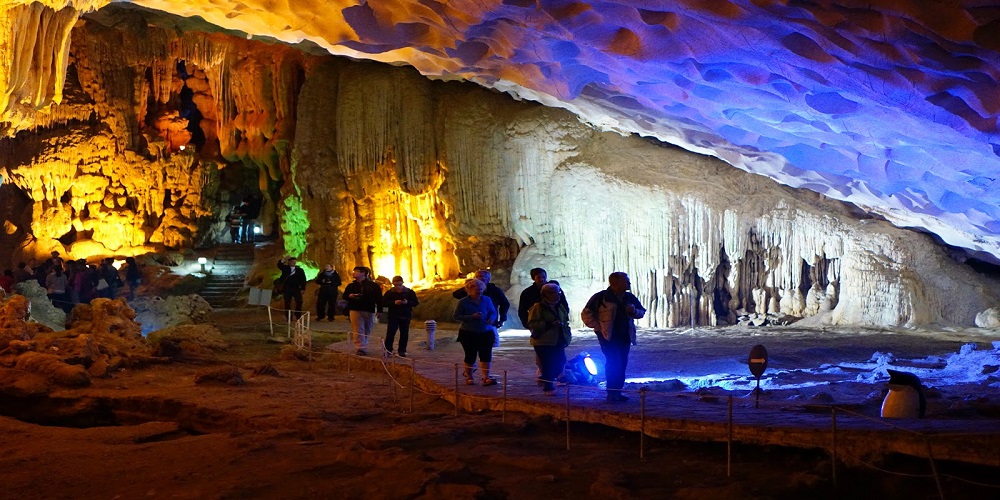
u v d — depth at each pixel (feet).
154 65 86.69
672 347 49.67
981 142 26.96
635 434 23.32
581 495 18.35
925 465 18.20
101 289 70.44
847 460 18.93
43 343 40.42
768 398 28.86
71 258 81.51
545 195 69.41
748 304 66.74
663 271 65.62
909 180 36.50
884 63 23.93
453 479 19.04
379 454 21.03
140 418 32.63
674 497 17.84
